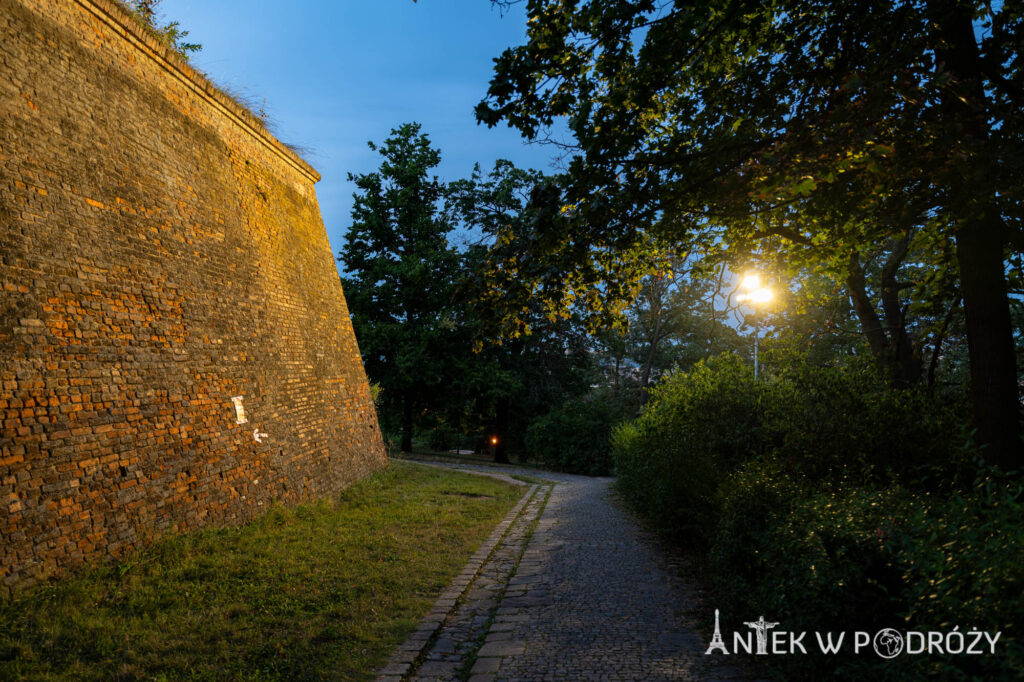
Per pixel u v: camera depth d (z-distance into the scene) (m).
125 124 8.23
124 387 7.35
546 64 5.51
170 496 7.81
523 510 13.41
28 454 5.89
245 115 11.73
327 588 6.67
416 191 27.20
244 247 11.08
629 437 14.66
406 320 27.33
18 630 4.88
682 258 8.18
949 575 3.08
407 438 29.39
